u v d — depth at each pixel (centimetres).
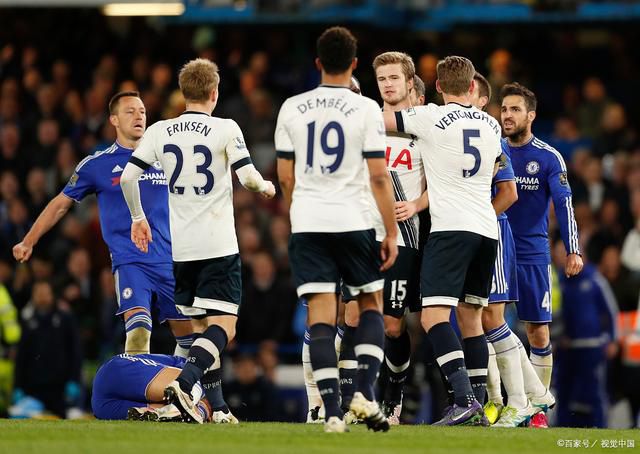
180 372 3041
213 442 2473
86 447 2355
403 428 2938
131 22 7569
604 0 6681
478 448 2497
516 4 6788
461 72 3064
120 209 3541
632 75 7100
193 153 3038
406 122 3050
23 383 5131
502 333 3341
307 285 2605
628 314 5322
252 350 5384
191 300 3092
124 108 3559
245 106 6825
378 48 7031
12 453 2270
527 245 3584
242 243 5753
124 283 3509
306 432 2714
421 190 3219
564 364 4872
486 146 3041
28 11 7638
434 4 6938
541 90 7175
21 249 3556
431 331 3019
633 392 5094
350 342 3222
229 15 7012
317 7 6900
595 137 6681
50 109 7025
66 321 5162
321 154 2606
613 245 5650
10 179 6562
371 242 2620
